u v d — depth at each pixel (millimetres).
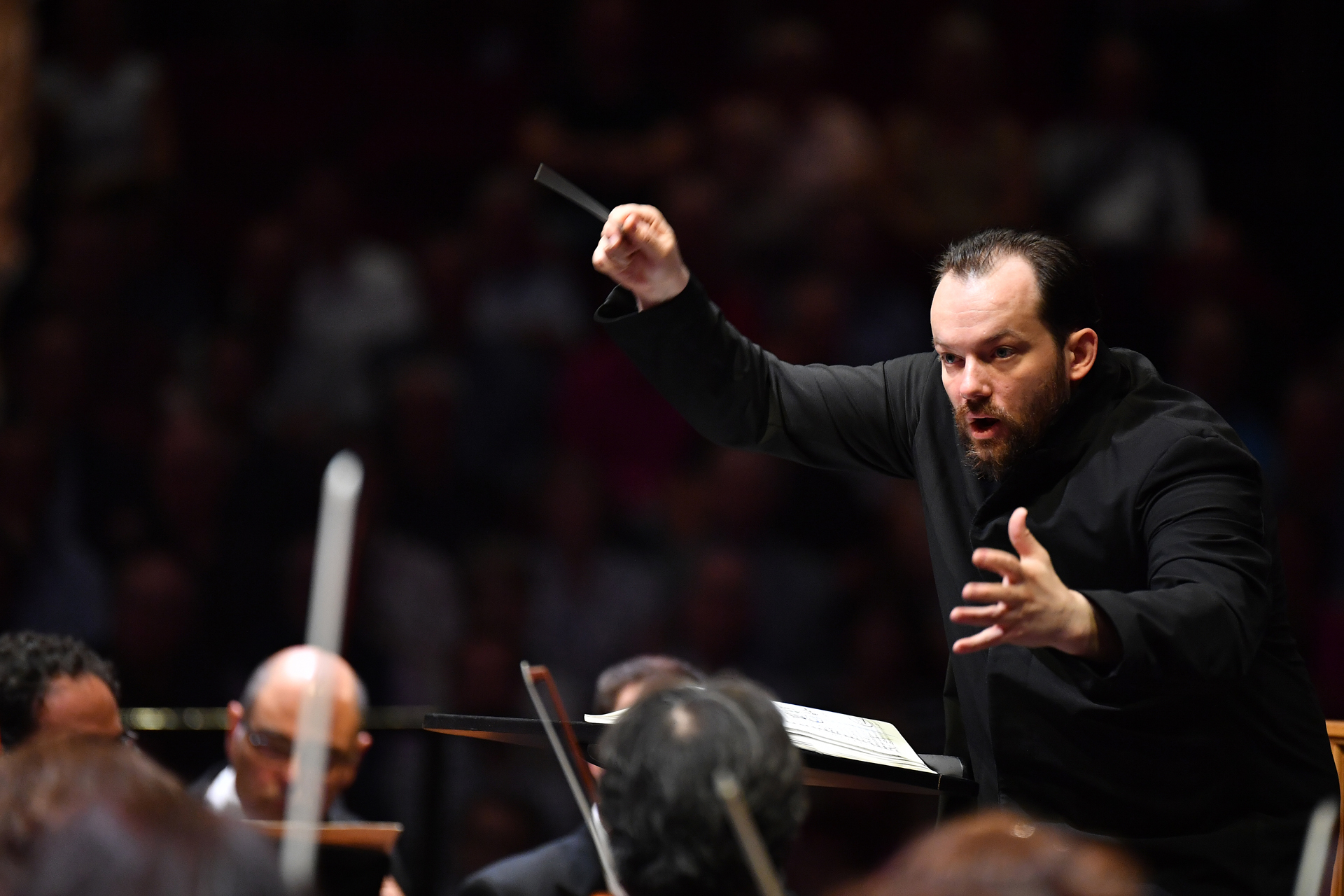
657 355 8102
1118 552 7242
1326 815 5031
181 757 11812
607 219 7906
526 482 20312
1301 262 25031
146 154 22750
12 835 4152
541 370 21000
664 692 5852
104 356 21266
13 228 17625
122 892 3879
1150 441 7293
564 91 22391
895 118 22766
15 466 18656
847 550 19500
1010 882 3867
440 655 18469
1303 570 19812
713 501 19438
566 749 7316
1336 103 25984
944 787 7488
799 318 20609
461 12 25344
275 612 18797
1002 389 7312
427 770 12055
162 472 19172
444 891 14055
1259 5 25859
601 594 18781
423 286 21594
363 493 18922
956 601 7766
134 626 17578
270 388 20875
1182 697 7078
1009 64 25219
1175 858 7180
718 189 22047
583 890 10477
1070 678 7191
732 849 5477
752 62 23531
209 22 25188
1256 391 23344
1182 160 23172
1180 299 22812
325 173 21797
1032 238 7496
